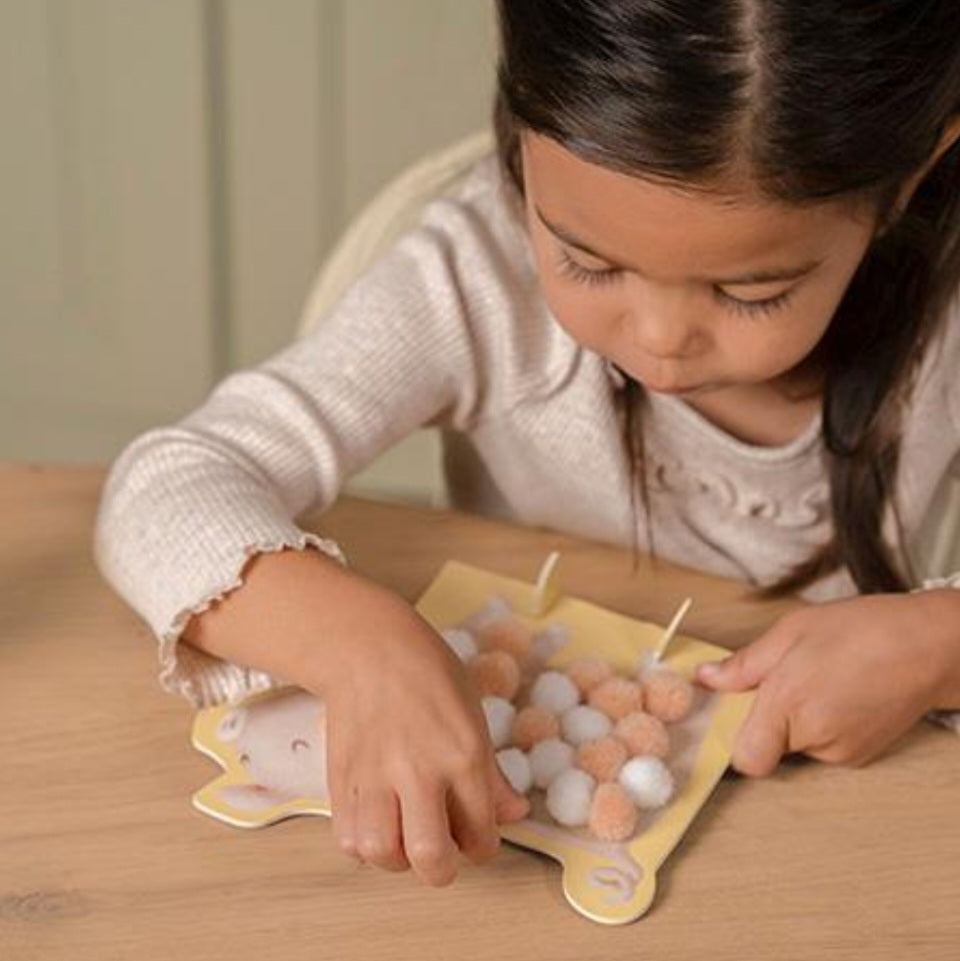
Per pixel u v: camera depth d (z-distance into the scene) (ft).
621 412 3.17
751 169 2.06
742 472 3.20
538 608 2.53
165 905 2.01
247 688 2.34
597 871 2.08
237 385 2.86
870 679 2.36
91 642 2.44
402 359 2.96
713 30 1.99
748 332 2.31
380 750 2.14
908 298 2.88
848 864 2.15
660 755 2.27
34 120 5.68
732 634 2.60
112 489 2.66
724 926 2.04
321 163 5.74
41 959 1.93
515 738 2.28
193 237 5.92
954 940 2.05
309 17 5.41
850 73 2.04
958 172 2.71
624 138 2.04
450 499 3.64
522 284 3.08
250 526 2.45
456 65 5.48
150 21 5.45
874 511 3.14
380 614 2.31
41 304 6.13
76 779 2.19
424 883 2.06
